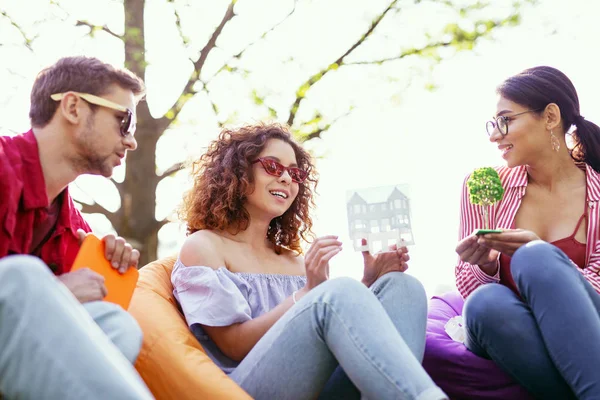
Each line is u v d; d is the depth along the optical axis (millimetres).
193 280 2344
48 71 2176
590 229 2684
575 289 2086
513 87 2770
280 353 2021
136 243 6430
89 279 1925
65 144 2146
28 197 2035
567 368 2035
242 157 2580
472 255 2506
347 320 1913
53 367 1387
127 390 1418
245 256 2541
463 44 6844
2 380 1398
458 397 2523
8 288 1408
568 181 2799
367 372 1840
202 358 2148
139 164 6527
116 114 2197
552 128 2754
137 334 1814
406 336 2148
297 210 2809
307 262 2293
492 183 2547
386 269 2416
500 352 2264
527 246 2213
